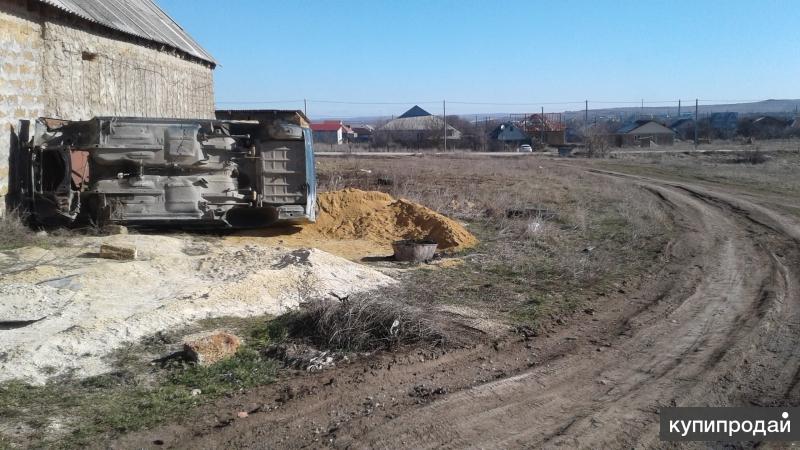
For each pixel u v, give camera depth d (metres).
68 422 6.06
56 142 14.30
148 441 5.79
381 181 28.88
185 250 12.83
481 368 7.71
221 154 14.84
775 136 96.38
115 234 13.59
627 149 75.25
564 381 7.35
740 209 24.25
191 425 6.12
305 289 10.10
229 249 13.15
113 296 9.53
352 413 6.42
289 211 15.30
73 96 16.33
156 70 21.47
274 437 5.91
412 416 6.35
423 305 9.58
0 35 13.51
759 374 7.64
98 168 14.27
